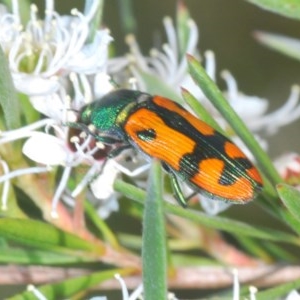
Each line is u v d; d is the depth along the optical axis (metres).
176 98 0.10
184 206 0.09
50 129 0.10
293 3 0.09
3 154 0.09
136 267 0.10
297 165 0.10
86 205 0.10
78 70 0.10
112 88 0.10
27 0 0.10
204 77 0.09
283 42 0.11
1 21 0.10
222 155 0.09
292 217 0.09
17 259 0.09
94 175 0.09
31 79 0.09
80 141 0.09
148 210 0.08
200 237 0.10
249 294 0.09
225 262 0.10
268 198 0.09
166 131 0.09
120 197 0.10
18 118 0.09
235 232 0.09
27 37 0.10
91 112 0.09
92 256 0.09
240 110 0.11
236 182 0.09
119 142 0.09
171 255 0.10
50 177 0.09
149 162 0.09
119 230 0.11
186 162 0.09
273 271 0.10
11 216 0.09
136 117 0.09
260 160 0.09
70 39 0.10
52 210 0.09
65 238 0.09
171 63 0.11
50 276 0.10
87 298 0.10
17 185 0.09
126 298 0.09
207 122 0.09
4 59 0.09
